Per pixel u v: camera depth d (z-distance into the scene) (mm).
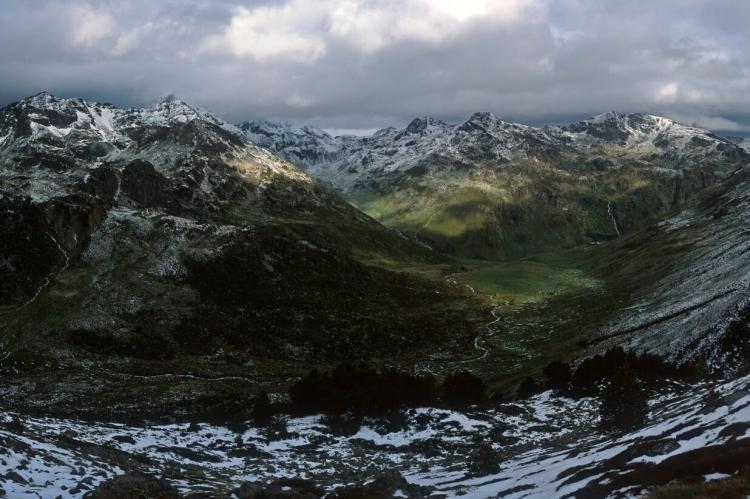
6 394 67562
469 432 56719
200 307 104812
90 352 86750
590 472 34906
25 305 99750
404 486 37812
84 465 35250
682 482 27109
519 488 36156
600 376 71688
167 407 65938
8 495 27453
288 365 94938
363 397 60531
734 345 77562
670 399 58656
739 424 33844
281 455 49469
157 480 33469
